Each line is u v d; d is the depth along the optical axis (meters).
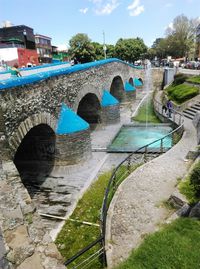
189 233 6.82
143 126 22.89
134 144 18.53
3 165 7.62
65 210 10.88
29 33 45.72
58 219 10.20
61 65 24.41
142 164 13.61
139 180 11.11
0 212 5.55
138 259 6.21
